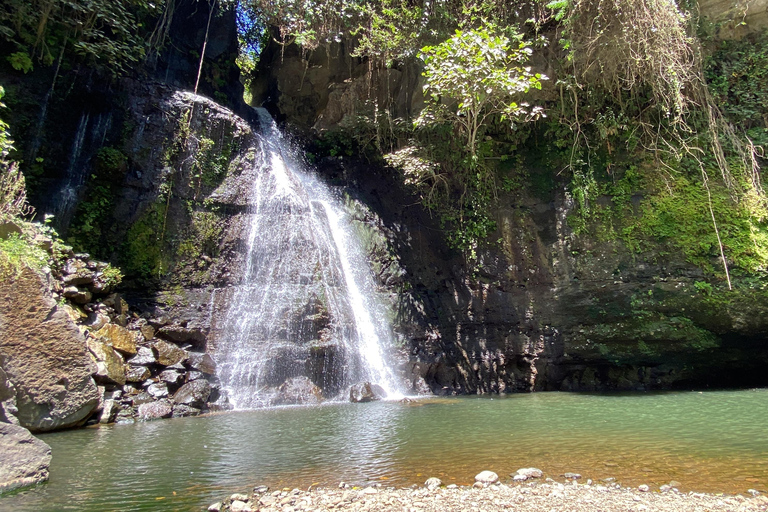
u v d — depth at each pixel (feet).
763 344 34.58
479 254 40.09
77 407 21.09
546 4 36.63
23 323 19.92
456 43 32.07
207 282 34.32
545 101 40.16
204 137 37.45
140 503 12.07
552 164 39.99
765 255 32.91
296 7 42.75
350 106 47.39
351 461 15.51
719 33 37.68
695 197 35.40
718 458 15.17
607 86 37.86
